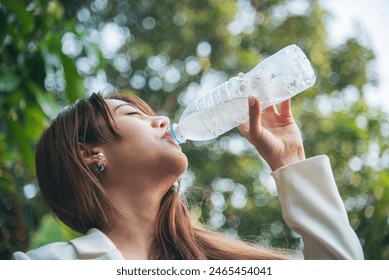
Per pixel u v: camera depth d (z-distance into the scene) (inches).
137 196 92.3
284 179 92.7
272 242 298.4
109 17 375.6
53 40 144.6
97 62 156.5
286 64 101.3
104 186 93.1
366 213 198.1
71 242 87.7
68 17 353.7
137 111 96.0
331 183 92.4
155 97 380.2
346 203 249.8
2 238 164.6
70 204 95.0
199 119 102.2
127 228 91.9
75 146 94.5
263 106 101.7
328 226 89.0
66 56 142.9
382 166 252.2
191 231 100.7
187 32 392.5
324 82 412.2
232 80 103.0
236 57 403.2
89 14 363.6
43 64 142.8
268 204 361.4
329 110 398.9
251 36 414.0
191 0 394.6
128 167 91.8
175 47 390.6
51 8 153.8
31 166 146.3
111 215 92.1
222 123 102.7
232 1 403.5
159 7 384.8
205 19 398.0
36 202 165.2
